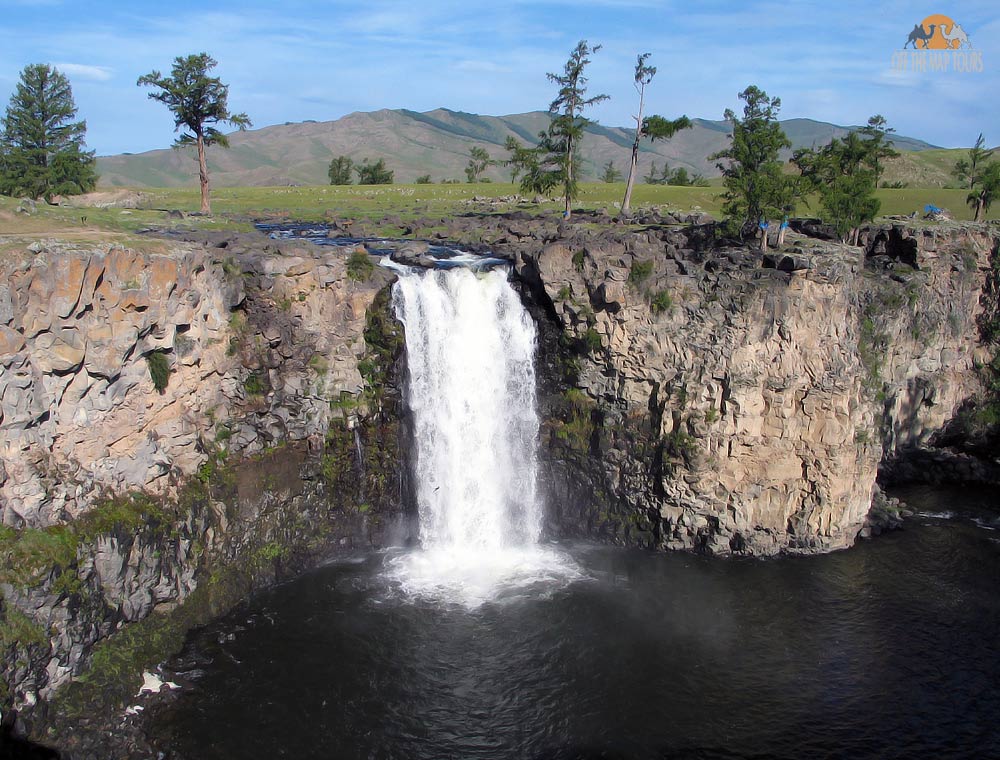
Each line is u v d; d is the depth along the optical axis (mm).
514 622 46750
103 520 39594
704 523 56250
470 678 41625
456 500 58625
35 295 35562
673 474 55625
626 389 57562
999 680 42406
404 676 41594
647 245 57438
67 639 36812
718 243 61500
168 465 44375
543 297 58562
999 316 72125
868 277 66188
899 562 55156
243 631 45094
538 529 60125
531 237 69938
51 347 36625
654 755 36625
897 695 41094
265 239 56156
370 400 56062
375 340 55812
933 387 70500
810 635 46156
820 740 37812
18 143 88875
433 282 56812
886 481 69438
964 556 56062
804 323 54875
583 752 36719
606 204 107188
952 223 73875
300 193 127688
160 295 42094
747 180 60250
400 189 138750
